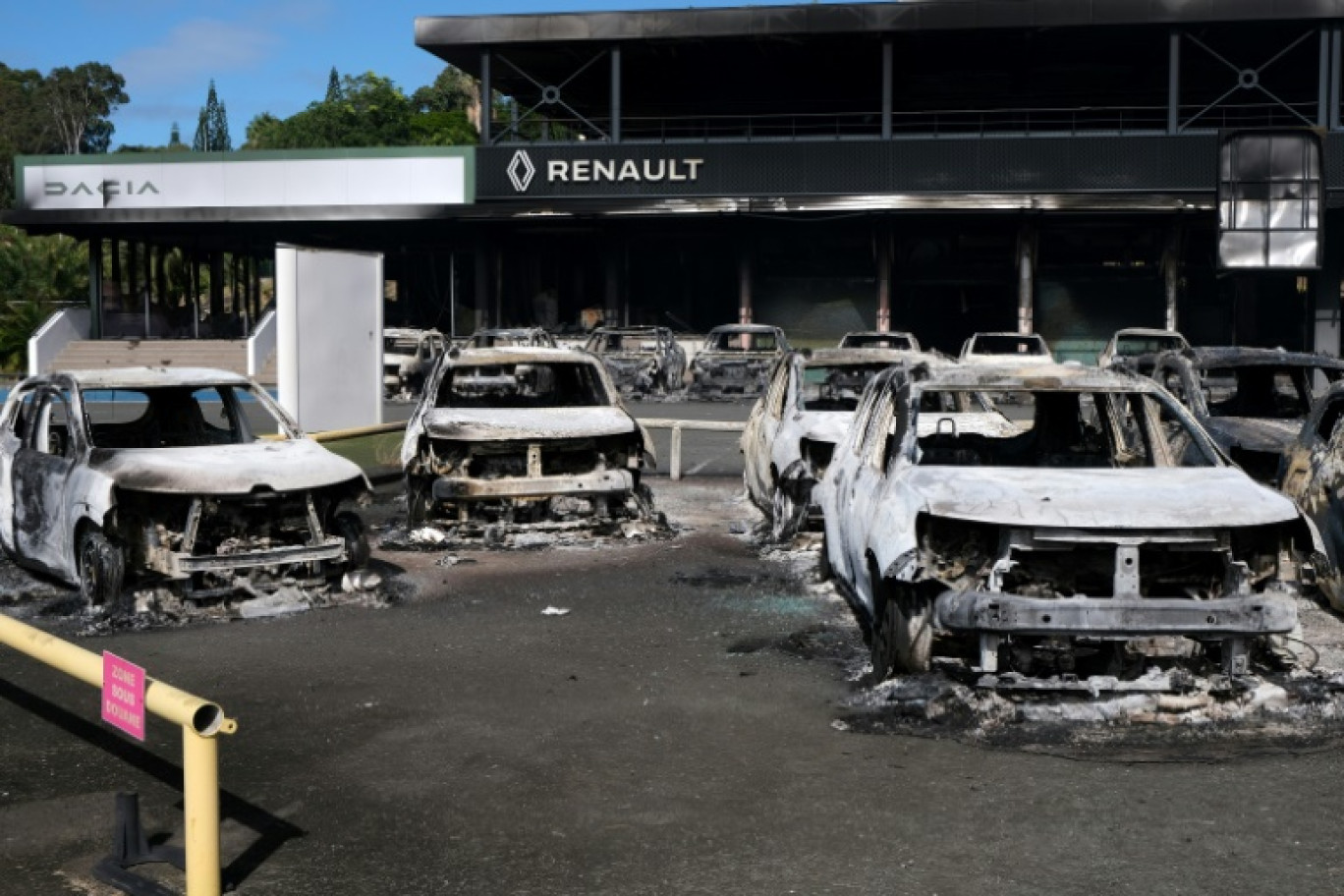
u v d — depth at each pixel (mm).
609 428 11156
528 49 41062
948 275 41406
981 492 6270
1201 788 5199
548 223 42000
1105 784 5254
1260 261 35406
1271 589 6383
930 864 4504
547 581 9656
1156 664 6297
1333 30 36094
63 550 8883
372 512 13391
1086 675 6375
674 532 11695
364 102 84312
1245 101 47625
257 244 46438
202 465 8633
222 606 8508
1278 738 5777
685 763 5570
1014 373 7773
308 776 5461
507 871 4480
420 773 5484
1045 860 4523
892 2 37844
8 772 5551
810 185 38938
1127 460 8242
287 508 8945
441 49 41156
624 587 9430
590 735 5977
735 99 49250
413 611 8656
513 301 44312
